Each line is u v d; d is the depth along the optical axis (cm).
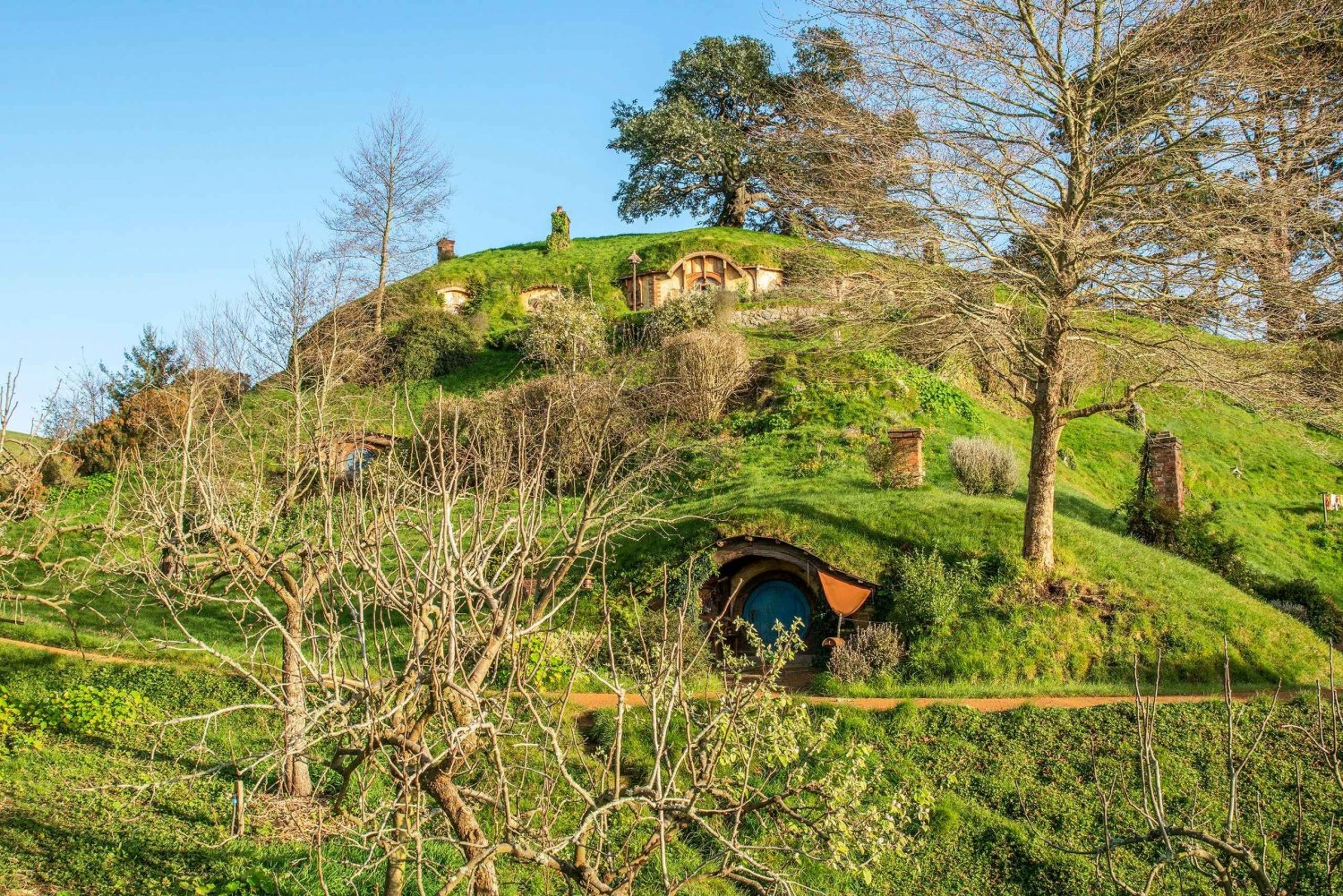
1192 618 2002
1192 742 1592
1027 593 2061
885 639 1972
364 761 759
